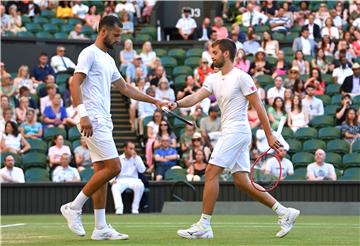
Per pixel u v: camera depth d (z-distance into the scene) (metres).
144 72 23.03
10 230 11.39
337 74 23.66
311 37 26.05
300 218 15.41
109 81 9.24
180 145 19.78
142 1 30.42
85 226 12.56
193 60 25.36
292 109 20.72
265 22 28.28
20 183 17.94
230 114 9.42
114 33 9.21
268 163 18.00
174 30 30.48
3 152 19.11
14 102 21.66
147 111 21.47
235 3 29.52
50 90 21.17
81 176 18.66
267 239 9.26
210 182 9.37
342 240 9.16
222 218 15.29
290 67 24.08
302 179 18.02
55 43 26.12
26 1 28.84
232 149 9.37
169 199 18.30
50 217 16.36
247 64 23.53
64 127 20.92
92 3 30.00
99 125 9.03
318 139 20.08
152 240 9.07
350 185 17.55
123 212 18.19
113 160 9.07
